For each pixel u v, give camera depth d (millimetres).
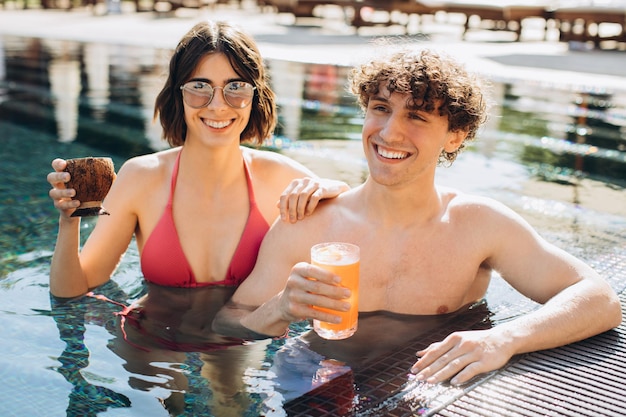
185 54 2244
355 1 12117
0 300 2205
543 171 3945
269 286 2123
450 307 2082
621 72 7355
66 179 1874
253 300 2125
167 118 2404
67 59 8297
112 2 15703
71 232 2174
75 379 1691
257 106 2467
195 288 2350
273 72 7254
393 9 11930
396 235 2076
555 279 1945
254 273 2184
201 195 2400
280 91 6336
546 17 11570
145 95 6293
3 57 8375
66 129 4969
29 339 1921
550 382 1609
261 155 2598
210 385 1650
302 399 1560
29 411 1543
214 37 2236
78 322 2047
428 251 2066
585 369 1674
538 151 4410
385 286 2078
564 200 3387
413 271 2068
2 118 5293
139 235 2451
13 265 2531
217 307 2178
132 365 1765
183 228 2379
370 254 2076
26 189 3527
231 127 2287
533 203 3334
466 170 3955
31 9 17047
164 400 1585
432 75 1834
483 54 8836
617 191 3555
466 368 1642
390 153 1888
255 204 2438
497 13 11516
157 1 15680
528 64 7906
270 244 2176
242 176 2473
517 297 2225
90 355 1825
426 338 1896
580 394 1558
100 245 2352
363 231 2092
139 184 2400
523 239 2025
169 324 2037
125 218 2389
